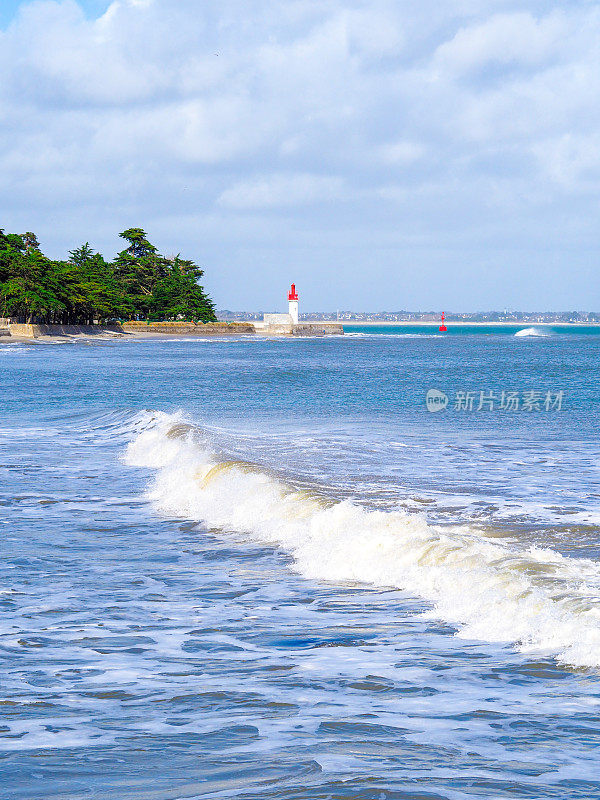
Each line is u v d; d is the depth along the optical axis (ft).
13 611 95.76
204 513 156.25
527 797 48.26
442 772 51.88
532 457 235.61
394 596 100.32
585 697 65.82
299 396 489.26
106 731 60.08
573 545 123.75
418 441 273.75
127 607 97.50
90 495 177.17
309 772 51.90
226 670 74.74
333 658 77.87
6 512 159.53
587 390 549.13
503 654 77.56
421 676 72.02
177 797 48.37
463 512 151.12
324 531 130.62
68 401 442.91
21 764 53.88
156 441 242.99
